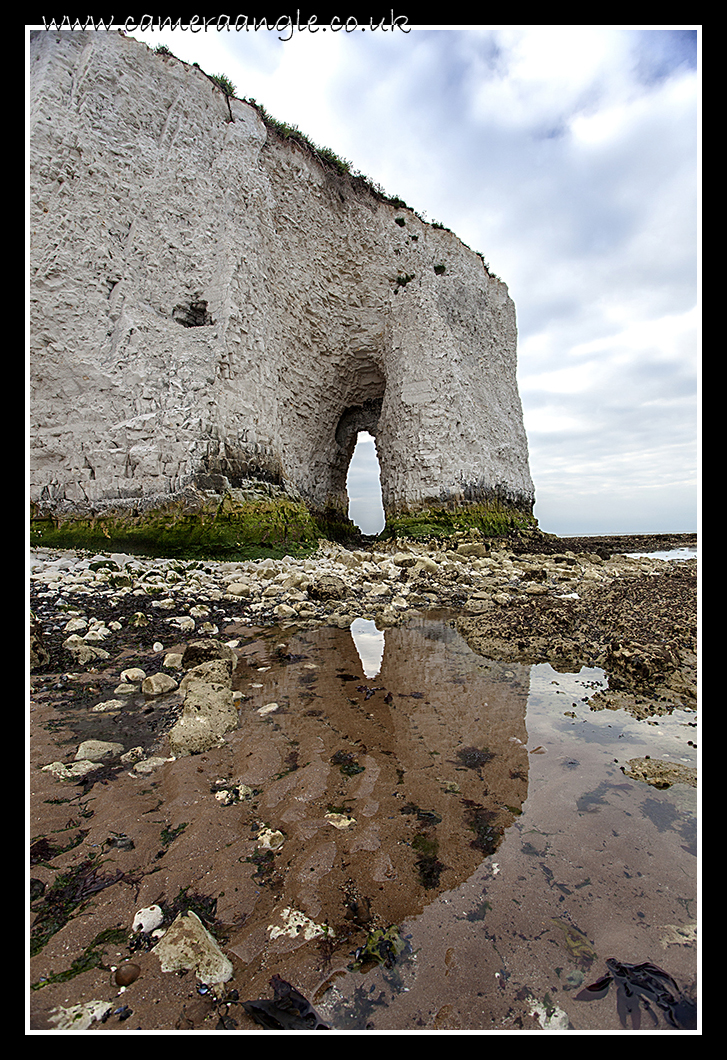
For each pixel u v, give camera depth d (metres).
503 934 1.48
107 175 9.69
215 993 1.29
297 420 13.91
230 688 3.50
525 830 1.98
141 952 1.40
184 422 8.75
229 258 10.09
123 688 3.40
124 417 8.85
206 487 8.66
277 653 4.42
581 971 1.36
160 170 10.27
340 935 1.47
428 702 3.34
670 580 8.24
